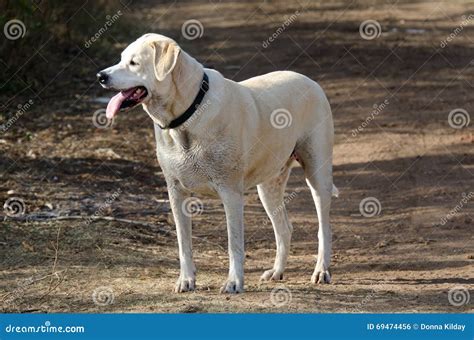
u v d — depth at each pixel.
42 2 18.36
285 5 29.58
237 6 29.38
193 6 29.00
